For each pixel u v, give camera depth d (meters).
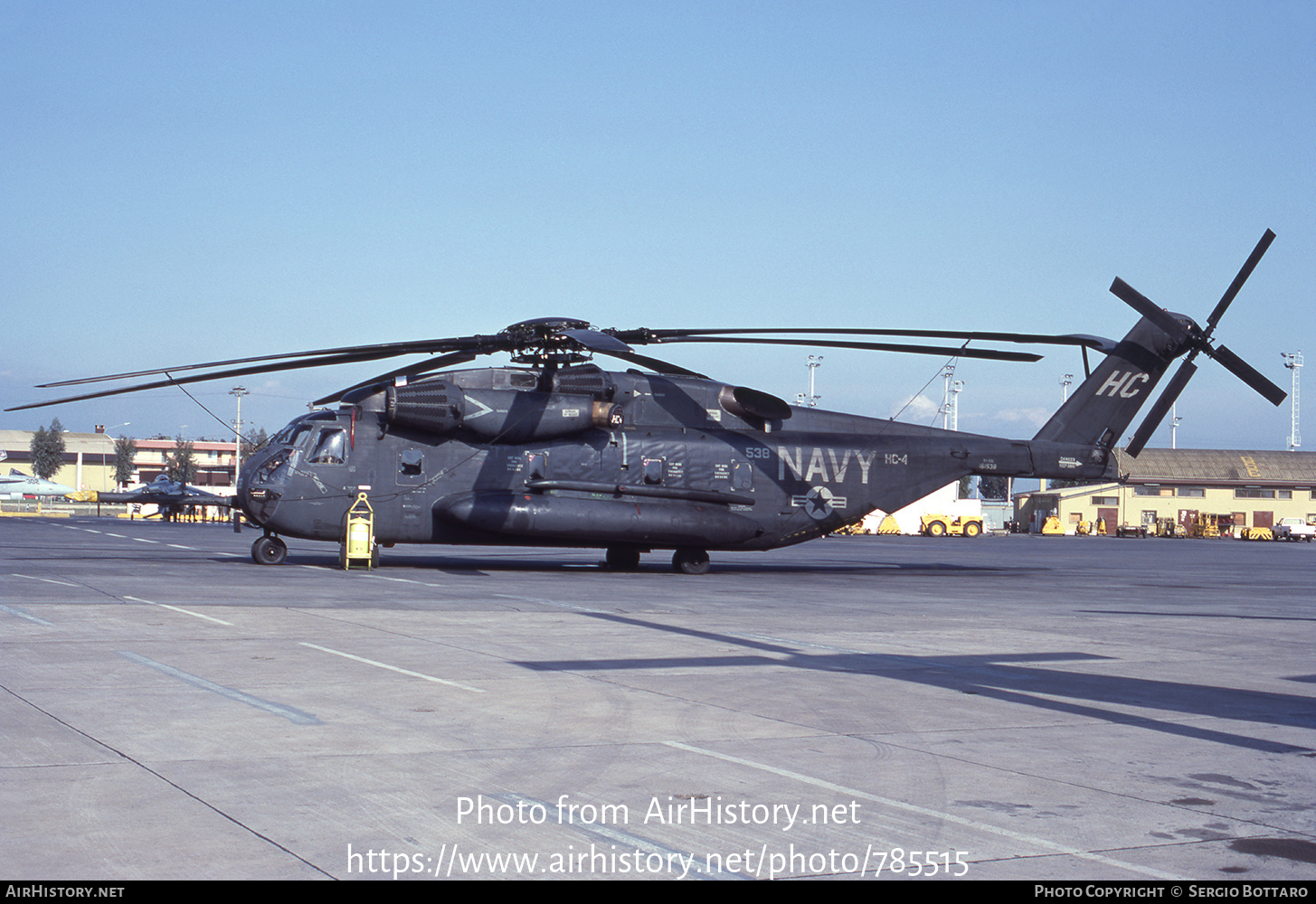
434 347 22.58
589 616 16.25
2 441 137.62
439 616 15.63
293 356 21.25
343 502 25.30
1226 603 22.89
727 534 27.19
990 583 27.36
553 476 26.47
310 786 6.58
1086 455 29.27
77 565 23.44
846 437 28.86
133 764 6.95
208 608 15.52
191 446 140.25
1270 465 104.50
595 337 19.69
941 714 9.41
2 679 9.72
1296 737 8.85
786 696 10.04
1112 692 10.82
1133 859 5.68
